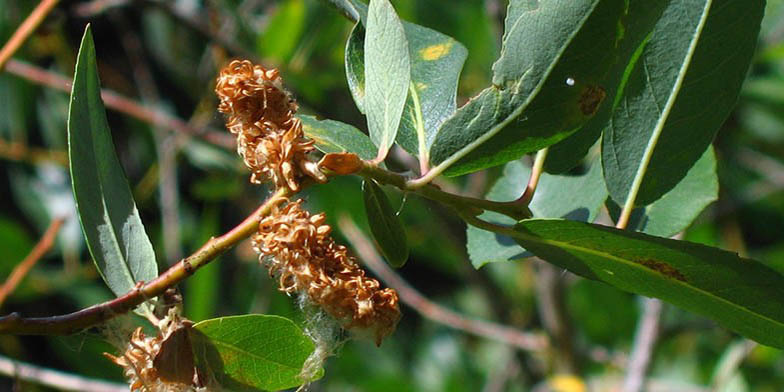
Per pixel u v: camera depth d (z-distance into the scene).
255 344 0.29
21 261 0.71
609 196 0.32
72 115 0.29
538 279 0.70
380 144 0.28
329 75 0.64
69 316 0.27
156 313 0.29
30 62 0.70
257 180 0.28
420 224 0.75
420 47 0.31
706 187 0.33
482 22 0.69
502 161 0.28
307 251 0.27
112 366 0.68
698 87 0.31
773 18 0.74
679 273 0.29
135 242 0.29
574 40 0.28
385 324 0.28
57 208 0.74
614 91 0.29
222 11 0.68
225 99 0.28
